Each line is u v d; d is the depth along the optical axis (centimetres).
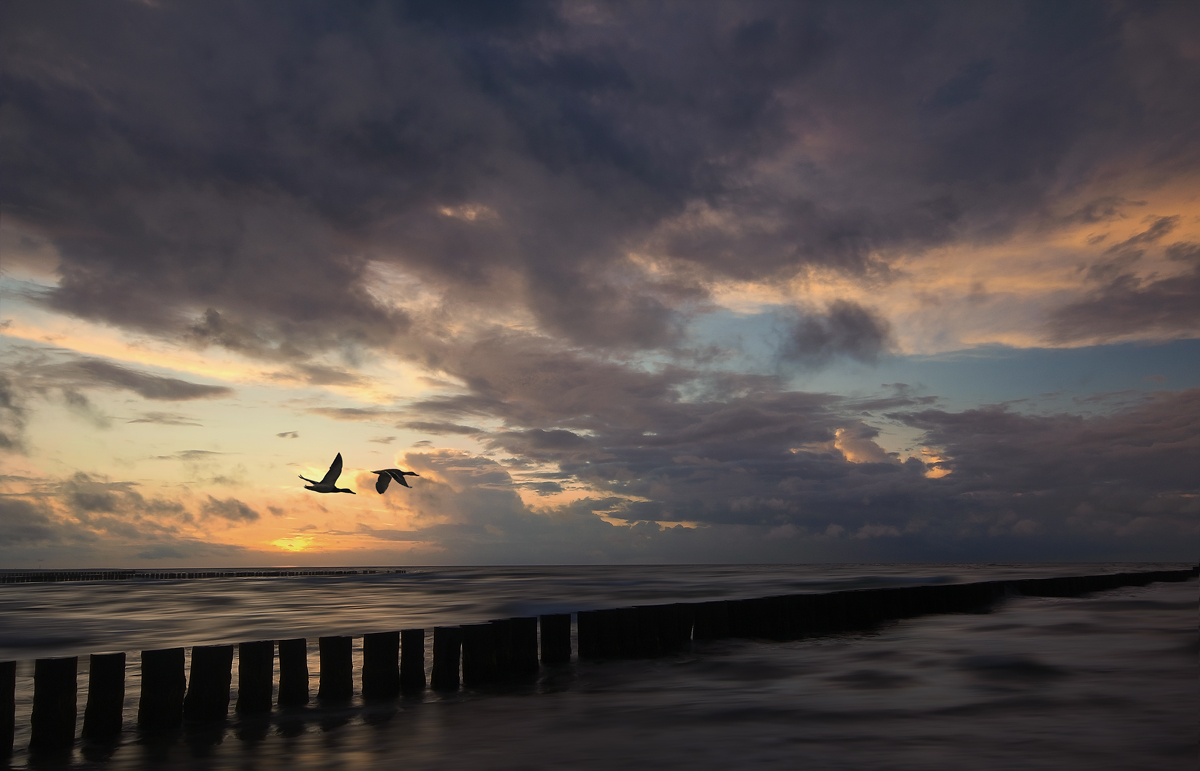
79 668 1791
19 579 7869
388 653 1423
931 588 2938
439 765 1001
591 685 1544
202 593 5131
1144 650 1889
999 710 1244
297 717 1277
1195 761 938
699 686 1523
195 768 1016
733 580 7300
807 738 1086
